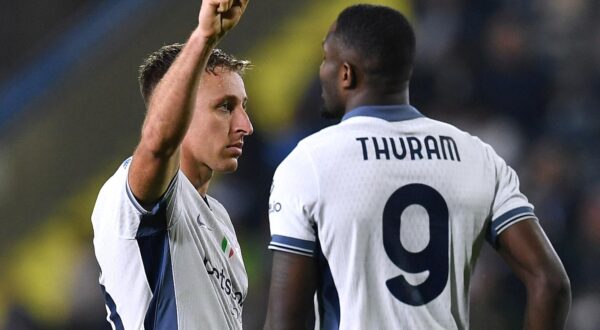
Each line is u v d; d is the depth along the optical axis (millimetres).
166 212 7457
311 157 7883
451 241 7855
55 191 22219
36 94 22344
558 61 24469
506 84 23594
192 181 8266
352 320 7699
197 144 8156
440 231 7824
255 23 22594
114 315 7781
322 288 7887
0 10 25016
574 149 23281
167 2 22219
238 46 22516
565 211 21344
